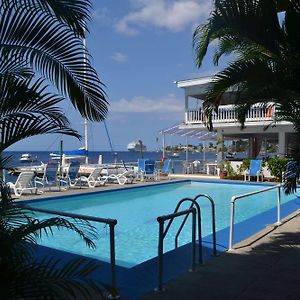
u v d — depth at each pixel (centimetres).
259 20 548
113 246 453
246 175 2083
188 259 616
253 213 1298
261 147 3284
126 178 1920
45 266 292
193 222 552
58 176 1688
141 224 1112
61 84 326
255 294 461
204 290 475
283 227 855
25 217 331
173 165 2600
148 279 526
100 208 1388
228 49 648
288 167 668
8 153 316
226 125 2216
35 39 318
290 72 558
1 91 299
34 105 306
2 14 311
